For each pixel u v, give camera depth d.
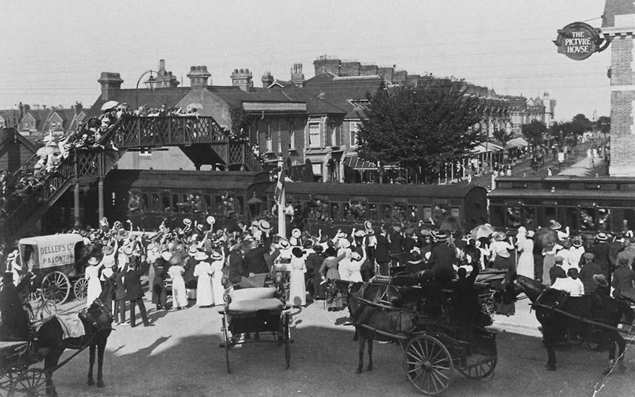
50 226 40.47
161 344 19.89
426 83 62.56
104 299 16.94
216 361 18.14
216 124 49.34
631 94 43.25
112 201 44.72
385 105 57.88
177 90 61.31
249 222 39.97
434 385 15.09
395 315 16.03
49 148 38.41
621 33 42.81
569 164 93.12
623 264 19.31
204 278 24.41
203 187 41.56
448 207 35.59
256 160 52.56
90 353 16.50
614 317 16.14
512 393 15.02
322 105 66.06
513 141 110.31
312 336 20.25
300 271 23.55
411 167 58.72
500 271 20.06
